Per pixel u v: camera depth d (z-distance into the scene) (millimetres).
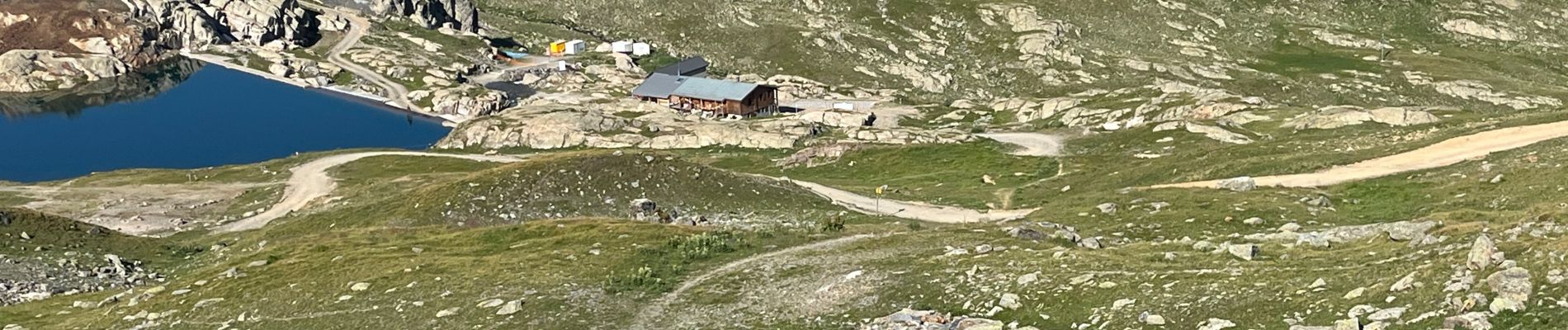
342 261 70938
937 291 47188
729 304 49906
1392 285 37688
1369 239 51094
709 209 97625
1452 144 101812
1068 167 137375
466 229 85875
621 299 52250
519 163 109250
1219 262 47188
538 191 99188
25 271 74375
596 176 101188
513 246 72938
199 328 56531
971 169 144375
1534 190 75875
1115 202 89562
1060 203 97562
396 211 101062
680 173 103438
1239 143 131625
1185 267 46562
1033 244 59094
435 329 50250
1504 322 32688
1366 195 86625
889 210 102125
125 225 119938
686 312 49344
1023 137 167500
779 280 53250
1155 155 135875
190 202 137750
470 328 49531
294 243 86000
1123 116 177250
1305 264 45062
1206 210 81312
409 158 173250
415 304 54969
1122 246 56938
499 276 59156
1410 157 98062
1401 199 83500
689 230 75375
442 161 171000
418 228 90875
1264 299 39656
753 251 62406
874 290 48500
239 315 57844
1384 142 110062
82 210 132750
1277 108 158250
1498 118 117250
